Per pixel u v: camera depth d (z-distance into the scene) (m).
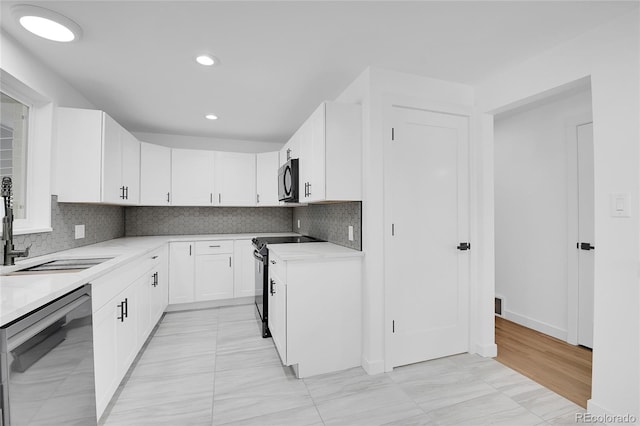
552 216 2.73
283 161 3.57
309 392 1.86
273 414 1.65
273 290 2.44
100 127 2.25
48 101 2.05
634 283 1.45
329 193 2.11
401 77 2.17
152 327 2.63
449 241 2.32
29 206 1.98
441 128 2.30
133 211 3.77
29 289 1.18
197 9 1.48
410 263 2.22
